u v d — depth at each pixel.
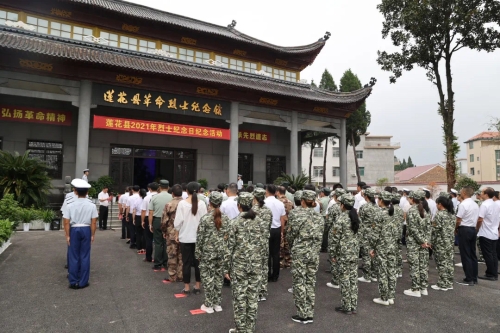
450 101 19.11
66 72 15.40
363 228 7.50
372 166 50.50
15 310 5.27
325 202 9.77
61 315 5.15
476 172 51.72
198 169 22.36
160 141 21.19
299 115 22.20
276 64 24.81
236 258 4.62
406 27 18.92
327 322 5.18
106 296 6.06
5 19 16.91
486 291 6.97
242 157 24.28
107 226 14.62
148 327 4.82
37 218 12.95
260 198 6.21
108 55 17.31
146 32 20.27
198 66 20.45
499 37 17.70
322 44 24.94
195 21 24.97
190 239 6.23
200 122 22.00
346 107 23.16
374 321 5.25
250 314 4.54
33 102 17.50
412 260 6.63
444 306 6.00
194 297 6.12
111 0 21.84
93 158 19.17
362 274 8.39
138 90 17.23
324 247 10.92
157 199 7.93
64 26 18.27
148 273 7.64
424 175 53.06
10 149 17.06
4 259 8.27
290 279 7.66
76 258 6.49
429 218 6.71
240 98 19.89
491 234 7.92
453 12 17.53
